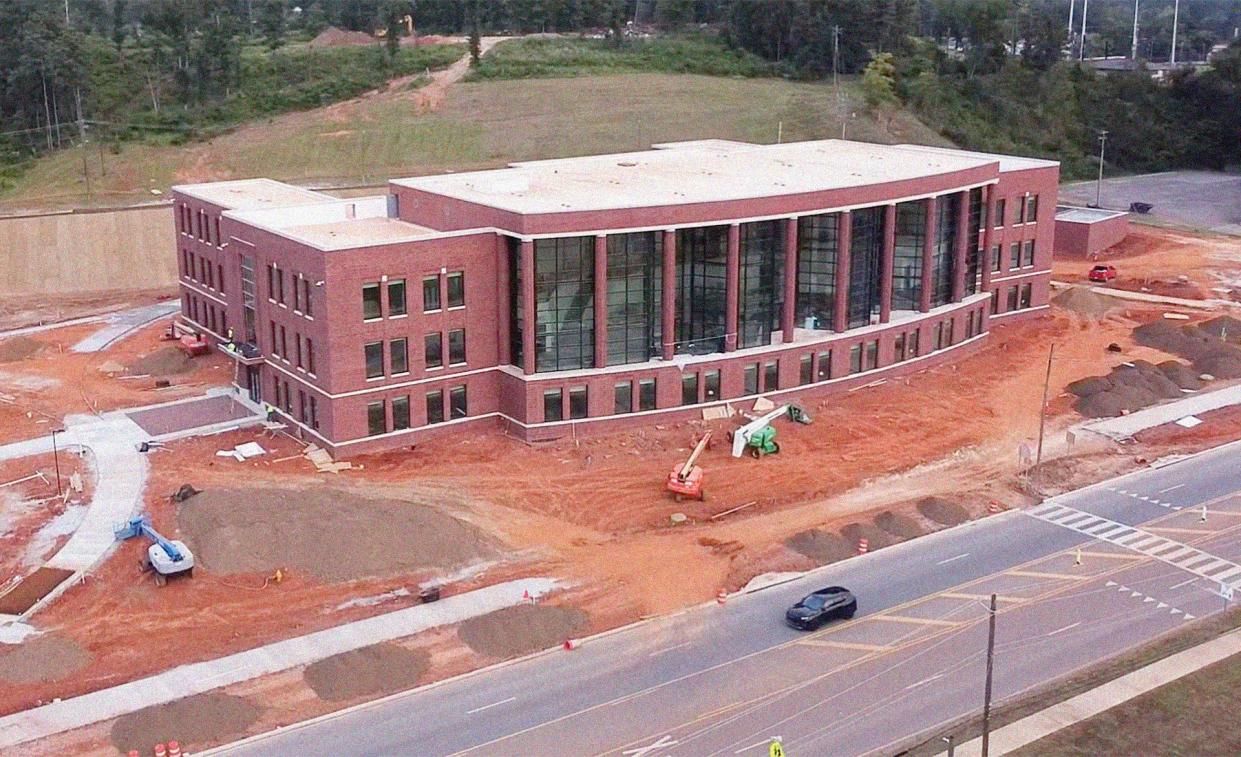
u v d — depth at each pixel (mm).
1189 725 50531
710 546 68438
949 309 100812
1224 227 165375
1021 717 51312
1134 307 122938
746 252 86688
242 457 79250
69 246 139000
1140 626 59750
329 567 63844
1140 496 76688
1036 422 89438
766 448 81000
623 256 82500
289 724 50688
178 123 190625
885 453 82438
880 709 52156
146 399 92688
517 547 68000
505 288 82562
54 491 74062
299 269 79125
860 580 64750
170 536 67562
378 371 79375
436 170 176500
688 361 85188
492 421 84625
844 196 89375
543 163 104250
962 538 70312
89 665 54875
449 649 57062
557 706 52344
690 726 50844
